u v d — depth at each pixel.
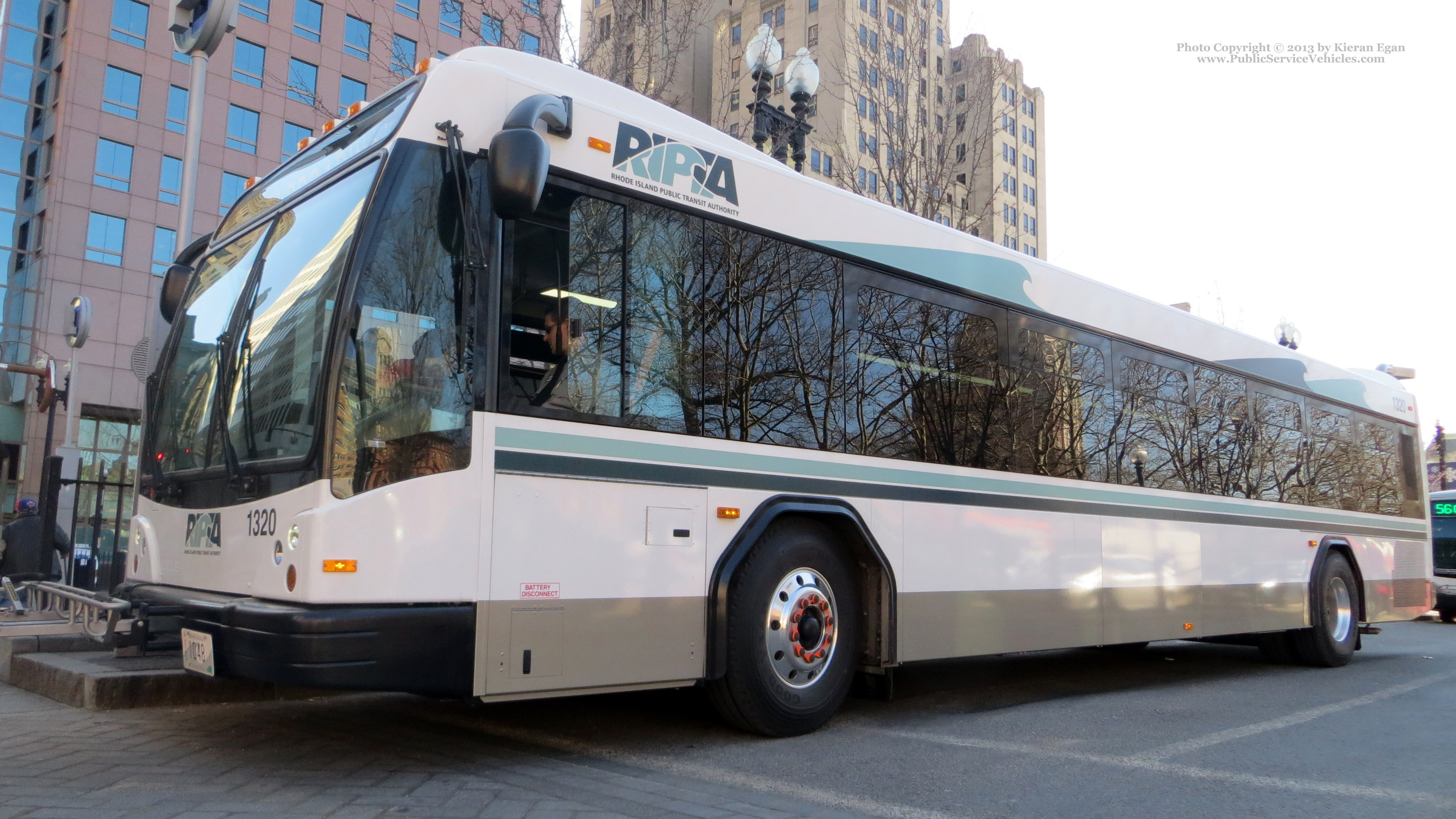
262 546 4.48
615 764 5.04
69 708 6.00
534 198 4.42
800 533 5.94
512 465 4.67
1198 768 5.34
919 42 16.39
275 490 4.45
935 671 9.40
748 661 5.52
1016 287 7.59
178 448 5.47
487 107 4.90
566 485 4.84
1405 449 12.81
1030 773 5.14
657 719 6.23
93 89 39.16
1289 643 10.44
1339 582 10.75
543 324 4.88
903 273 6.75
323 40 43.47
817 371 6.11
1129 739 6.12
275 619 4.11
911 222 6.89
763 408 5.77
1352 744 6.10
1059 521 7.59
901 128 15.62
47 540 9.48
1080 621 7.64
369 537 4.23
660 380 5.31
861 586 6.32
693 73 26.17
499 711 6.39
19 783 4.27
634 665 5.01
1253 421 9.99
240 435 4.82
